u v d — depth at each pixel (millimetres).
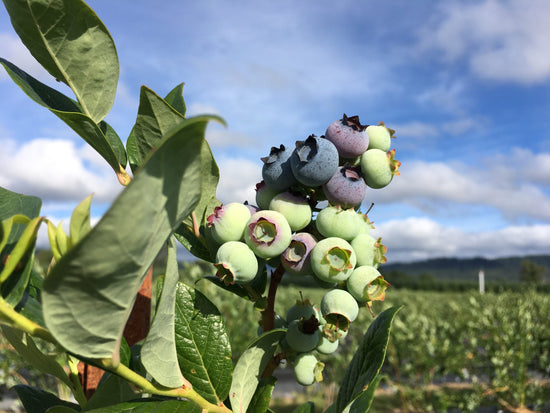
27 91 124
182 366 126
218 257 134
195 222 147
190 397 120
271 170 141
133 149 157
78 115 126
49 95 133
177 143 75
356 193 141
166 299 111
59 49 124
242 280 133
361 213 155
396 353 1327
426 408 1217
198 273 964
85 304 83
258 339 131
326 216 141
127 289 86
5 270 89
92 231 72
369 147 154
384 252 145
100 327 89
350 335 1526
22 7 114
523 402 1241
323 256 135
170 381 116
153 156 73
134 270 83
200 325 130
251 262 133
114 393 121
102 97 134
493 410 1261
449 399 1204
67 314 83
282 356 152
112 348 95
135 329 168
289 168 141
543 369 1360
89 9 118
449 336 1435
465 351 1336
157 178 76
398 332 1341
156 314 107
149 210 78
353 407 123
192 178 84
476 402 1194
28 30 119
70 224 90
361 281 139
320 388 1358
